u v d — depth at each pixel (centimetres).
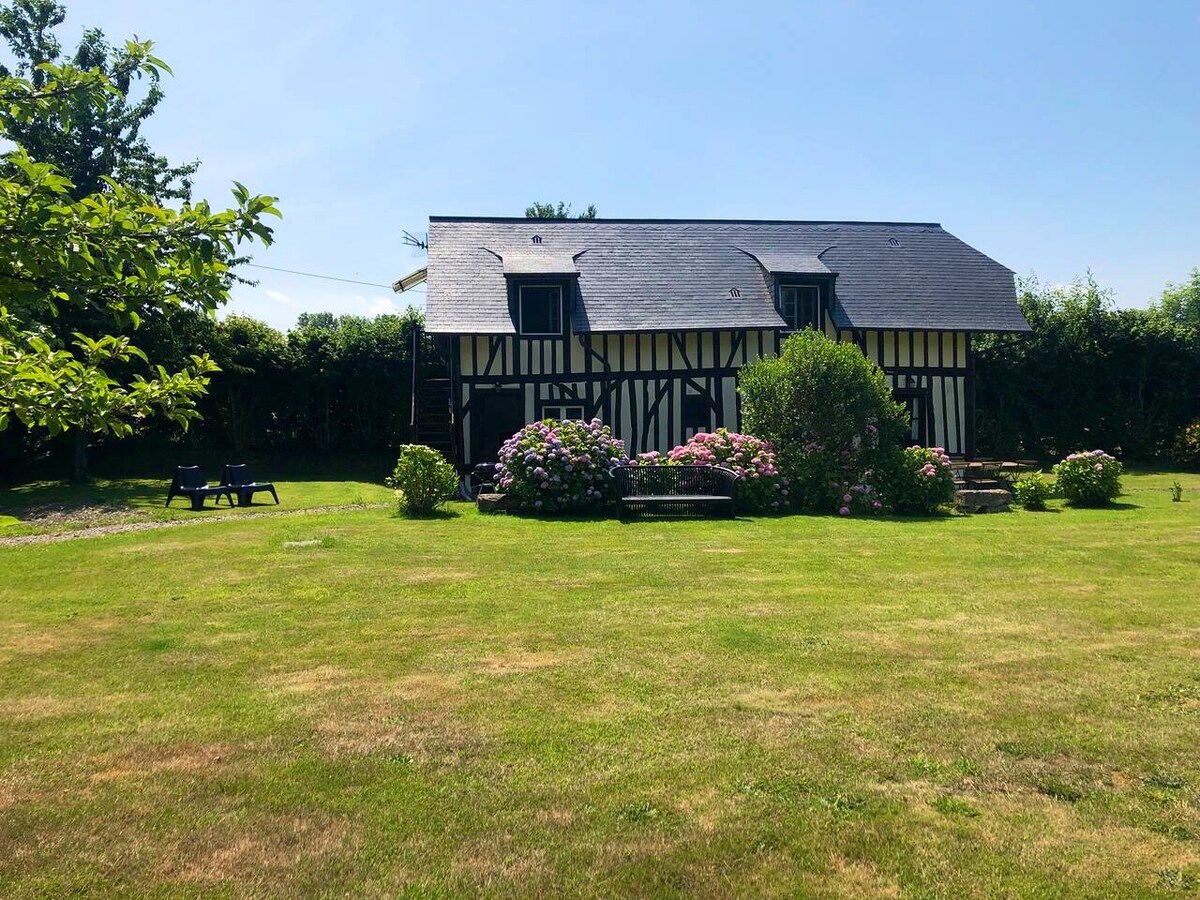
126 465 2292
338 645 527
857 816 302
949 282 2034
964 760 346
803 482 1317
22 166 269
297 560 845
